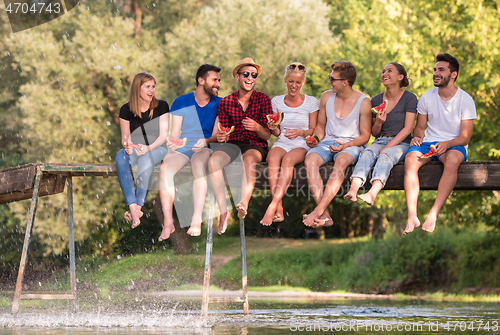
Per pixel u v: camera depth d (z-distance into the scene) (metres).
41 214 30.16
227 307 15.24
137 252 31.81
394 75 10.51
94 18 31.39
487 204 25.06
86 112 30.30
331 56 28.00
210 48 31.12
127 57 31.06
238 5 32.50
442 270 26.17
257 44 31.72
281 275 30.97
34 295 11.41
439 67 10.13
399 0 22.86
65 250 31.28
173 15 36.53
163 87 31.67
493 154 21.08
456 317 12.33
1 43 31.19
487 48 20.20
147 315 12.07
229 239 37.97
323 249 33.22
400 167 10.21
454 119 10.13
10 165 30.92
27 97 30.03
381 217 36.59
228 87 30.25
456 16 21.89
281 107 10.80
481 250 25.64
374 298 22.20
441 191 9.82
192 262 30.97
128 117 10.57
